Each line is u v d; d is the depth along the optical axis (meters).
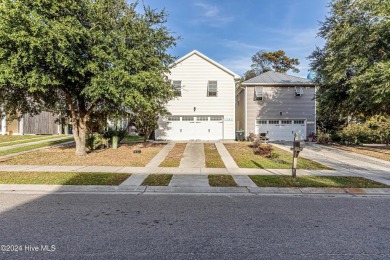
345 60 13.77
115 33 10.79
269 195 6.86
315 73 18.73
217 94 22.31
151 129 20.56
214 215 5.10
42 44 8.62
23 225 4.44
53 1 9.34
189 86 22.36
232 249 3.58
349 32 13.30
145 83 11.14
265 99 23.78
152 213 5.19
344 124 25.08
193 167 10.80
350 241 3.90
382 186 7.74
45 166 10.41
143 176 8.86
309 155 14.82
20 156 12.88
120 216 4.99
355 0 13.29
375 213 5.35
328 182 8.13
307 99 23.80
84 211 5.29
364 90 12.91
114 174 9.05
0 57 8.81
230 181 8.25
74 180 8.02
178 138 22.44
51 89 12.20
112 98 10.96
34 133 26.58
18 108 13.56
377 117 19.80
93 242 3.77
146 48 12.30
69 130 28.62
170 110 22.31
